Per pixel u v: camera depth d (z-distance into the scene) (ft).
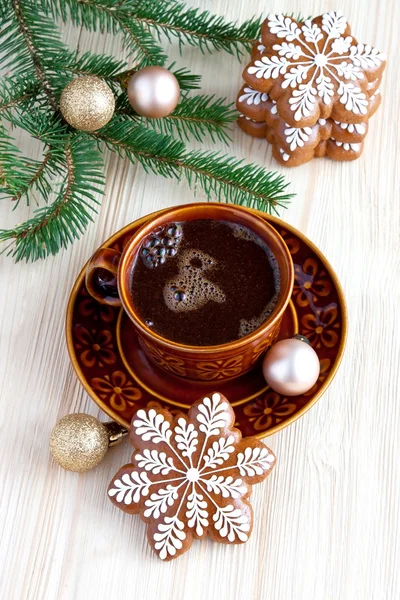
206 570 1.96
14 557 1.97
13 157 2.02
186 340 1.92
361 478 2.01
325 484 2.01
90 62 2.16
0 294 2.17
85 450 1.94
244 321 1.93
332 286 2.05
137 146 2.13
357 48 2.15
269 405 2.00
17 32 2.15
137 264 1.97
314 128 2.17
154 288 1.95
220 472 1.92
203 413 1.94
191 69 2.34
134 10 2.18
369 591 1.94
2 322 2.15
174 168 2.23
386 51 2.34
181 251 1.98
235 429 1.94
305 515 1.99
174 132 2.30
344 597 1.94
